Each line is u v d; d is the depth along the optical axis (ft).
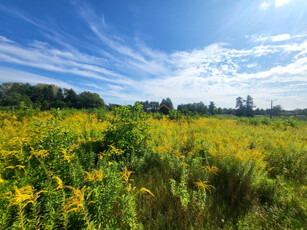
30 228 4.46
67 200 5.08
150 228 6.23
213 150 12.25
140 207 7.08
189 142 15.93
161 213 7.00
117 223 5.38
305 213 6.48
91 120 28.53
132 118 14.24
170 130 22.04
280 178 9.27
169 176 9.73
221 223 6.64
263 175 9.60
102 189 5.88
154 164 11.44
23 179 6.67
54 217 4.75
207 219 6.64
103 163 8.96
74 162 8.20
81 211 4.88
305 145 15.11
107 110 45.80
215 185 9.18
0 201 5.21
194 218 6.60
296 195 7.72
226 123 38.73
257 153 11.07
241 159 9.81
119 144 12.41
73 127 16.43
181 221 6.46
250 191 8.47
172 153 12.11
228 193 8.45
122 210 5.41
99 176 5.94
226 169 9.97
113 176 6.65
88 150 11.87
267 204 7.75
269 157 13.25
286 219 6.45
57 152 8.54
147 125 14.79
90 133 15.46
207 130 23.77
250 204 7.79
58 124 10.57
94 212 5.45
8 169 7.76
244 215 7.03
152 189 8.59
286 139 19.52
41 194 6.37
